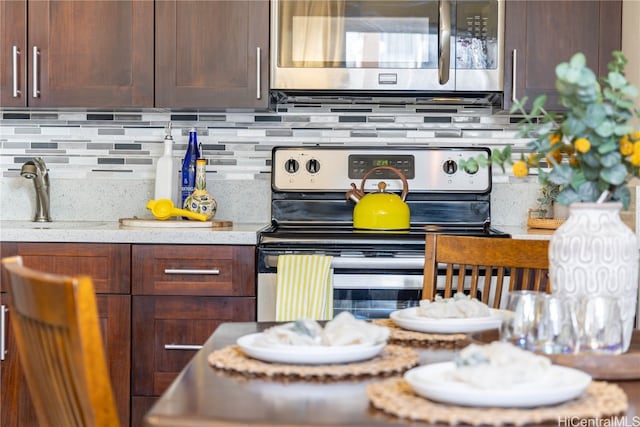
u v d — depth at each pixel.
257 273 2.77
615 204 1.39
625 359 1.28
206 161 3.31
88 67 3.06
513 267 2.03
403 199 3.17
